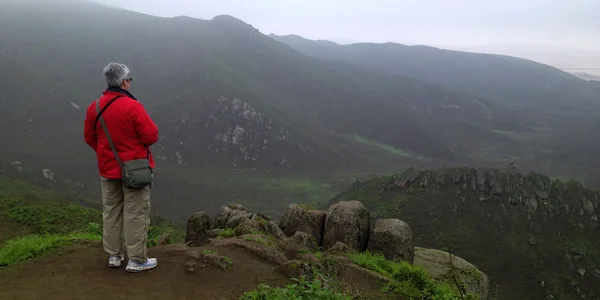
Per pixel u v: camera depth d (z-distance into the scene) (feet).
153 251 24.52
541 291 371.15
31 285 18.58
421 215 451.94
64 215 171.42
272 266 24.98
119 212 20.63
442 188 481.87
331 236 39.04
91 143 20.47
